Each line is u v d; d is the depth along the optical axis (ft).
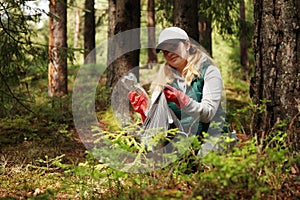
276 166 11.40
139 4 34.12
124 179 12.80
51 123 28.68
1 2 22.12
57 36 47.29
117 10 33.68
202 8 43.45
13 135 25.81
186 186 10.80
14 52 23.24
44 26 71.97
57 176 16.28
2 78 23.95
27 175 16.43
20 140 25.30
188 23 30.30
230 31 47.62
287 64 13.67
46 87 58.90
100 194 12.32
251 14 84.43
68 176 14.99
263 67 14.19
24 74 24.67
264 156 10.14
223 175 9.25
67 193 13.83
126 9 33.45
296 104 13.43
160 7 48.75
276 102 13.71
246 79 76.07
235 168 9.21
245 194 9.73
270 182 10.85
